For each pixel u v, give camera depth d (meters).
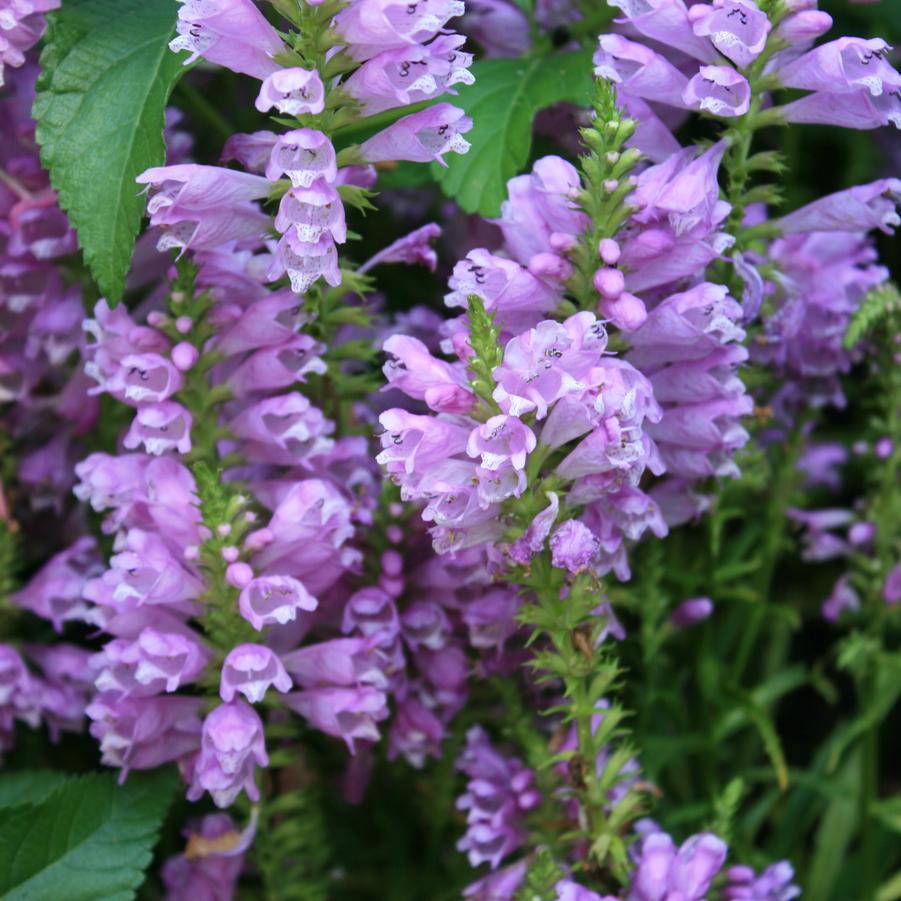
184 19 0.33
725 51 0.35
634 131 0.35
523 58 0.43
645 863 0.35
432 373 0.33
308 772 0.44
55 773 0.41
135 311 0.41
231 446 0.39
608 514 0.35
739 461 0.42
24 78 0.42
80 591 0.42
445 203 0.49
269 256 0.38
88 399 0.44
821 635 0.57
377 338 0.44
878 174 0.58
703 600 0.43
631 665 0.45
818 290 0.43
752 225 0.41
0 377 0.44
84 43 0.37
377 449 0.41
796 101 0.37
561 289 0.35
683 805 0.47
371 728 0.37
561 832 0.38
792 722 0.57
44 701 0.41
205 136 0.48
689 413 0.37
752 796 0.53
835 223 0.38
